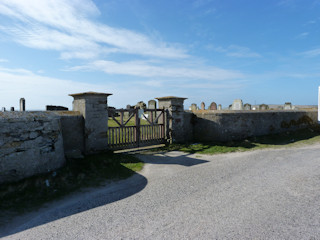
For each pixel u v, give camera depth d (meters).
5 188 4.38
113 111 8.26
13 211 3.63
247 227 2.99
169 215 3.41
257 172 5.70
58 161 5.77
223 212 3.46
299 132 14.45
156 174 5.78
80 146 7.27
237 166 6.38
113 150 8.16
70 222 3.27
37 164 5.17
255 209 3.55
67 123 6.94
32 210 3.71
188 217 3.33
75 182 5.12
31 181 4.77
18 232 2.99
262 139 11.53
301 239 2.70
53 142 5.64
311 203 3.75
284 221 3.15
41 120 5.33
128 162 6.91
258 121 12.48
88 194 4.46
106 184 5.09
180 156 7.95
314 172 5.60
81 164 6.33
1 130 4.56
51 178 5.09
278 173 5.58
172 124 10.16
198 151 8.79
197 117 11.54
